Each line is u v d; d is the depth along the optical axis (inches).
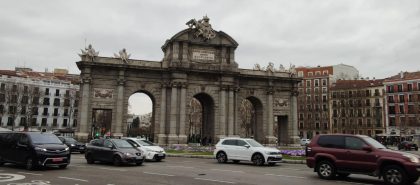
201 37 2485.2
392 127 4207.7
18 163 944.9
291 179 826.8
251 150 1203.9
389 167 753.0
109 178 787.4
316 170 864.9
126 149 1100.5
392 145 3727.9
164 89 2415.1
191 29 2450.8
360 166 793.6
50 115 4377.5
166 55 2578.7
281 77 2679.6
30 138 946.7
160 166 1098.1
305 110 5221.5
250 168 1082.7
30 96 4025.6
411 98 4077.3
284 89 2731.3
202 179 796.0
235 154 1237.1
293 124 2696.9
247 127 4616.1
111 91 2336.4
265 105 2664.9
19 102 3954.2
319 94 5123.0
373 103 4574.3
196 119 5300.2
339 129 4761.3
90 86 2287.2
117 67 2321.6
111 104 2322.8
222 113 2453.2
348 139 836.0
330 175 834.8
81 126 2215.8
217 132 2453.2
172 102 2370.8
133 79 2389.3
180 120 2362.2
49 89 4399.6
